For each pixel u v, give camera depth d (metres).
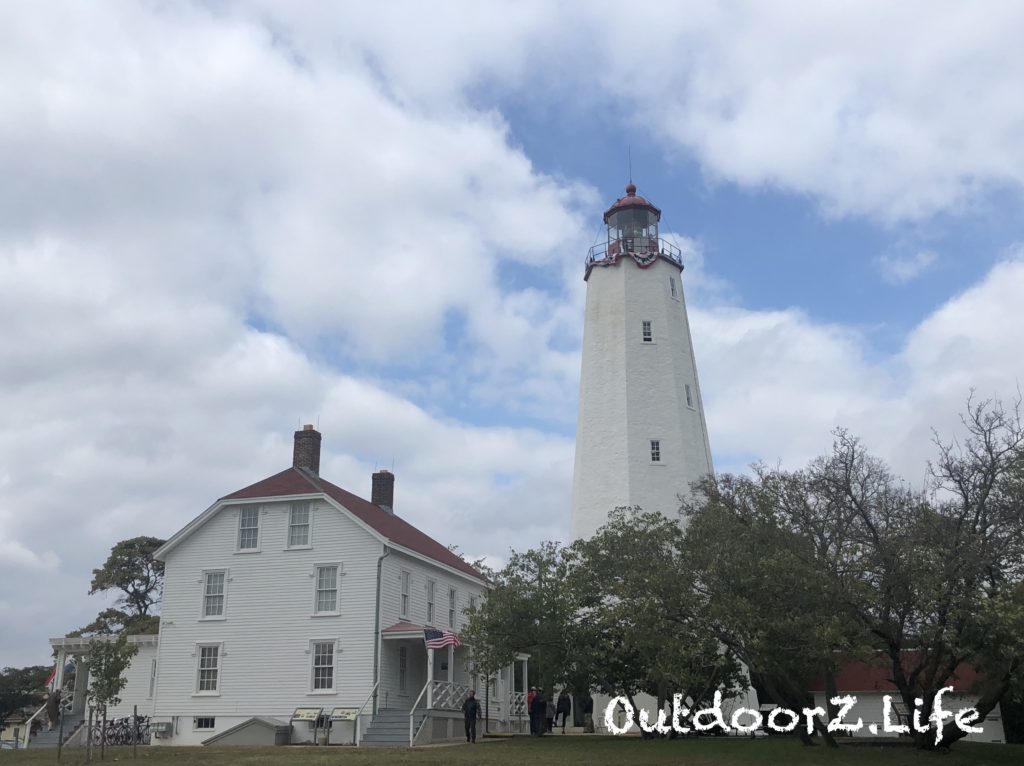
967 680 37.41
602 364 48.81
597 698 44.22
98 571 63.97
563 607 33.22
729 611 27.00
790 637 26.59
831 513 28.47
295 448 43.69
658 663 29.61
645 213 51.88
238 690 38.19
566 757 27.17
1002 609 23.59
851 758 26.44
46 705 40.91
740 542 28.89
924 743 27.58
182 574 40.25
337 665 37.34
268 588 39.06
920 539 26.48
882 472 29.11
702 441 48.66
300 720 36.97
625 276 49.59
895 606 26.39
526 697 48.44
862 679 40.78
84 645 42.28
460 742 35.19
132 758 29.70
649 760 26.38
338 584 38.31
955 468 26.89
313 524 39.31
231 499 40.19
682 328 49.97
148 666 41.78
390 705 37.41
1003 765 26.50
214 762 27.31
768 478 30.25
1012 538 25.91
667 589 29.05
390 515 47.78
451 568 44.22
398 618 39.06
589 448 47.91
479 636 33.72
